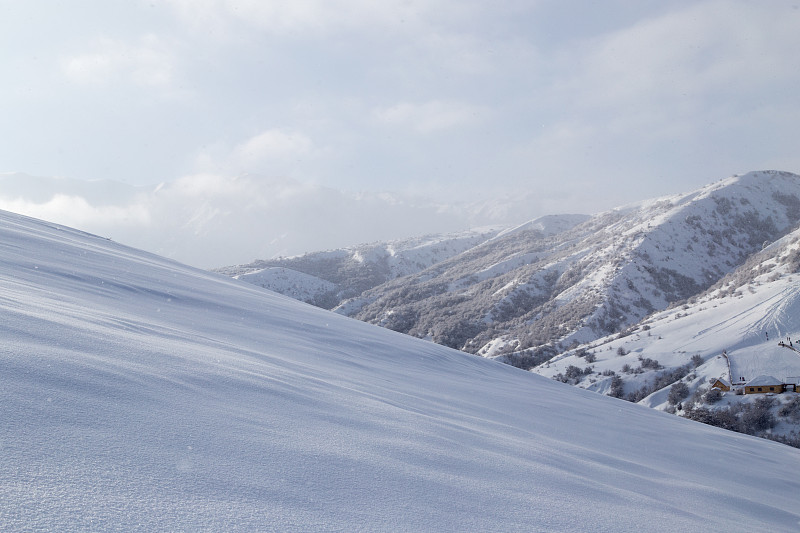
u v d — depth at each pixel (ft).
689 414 156.04
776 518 14.90
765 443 42.86
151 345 13.76
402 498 7.73
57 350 10.39
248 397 11.34
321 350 27.48
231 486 6.59
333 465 8.34
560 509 9.21
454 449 11.64
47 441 6.30
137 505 5.39
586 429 24.25
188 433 8.05
